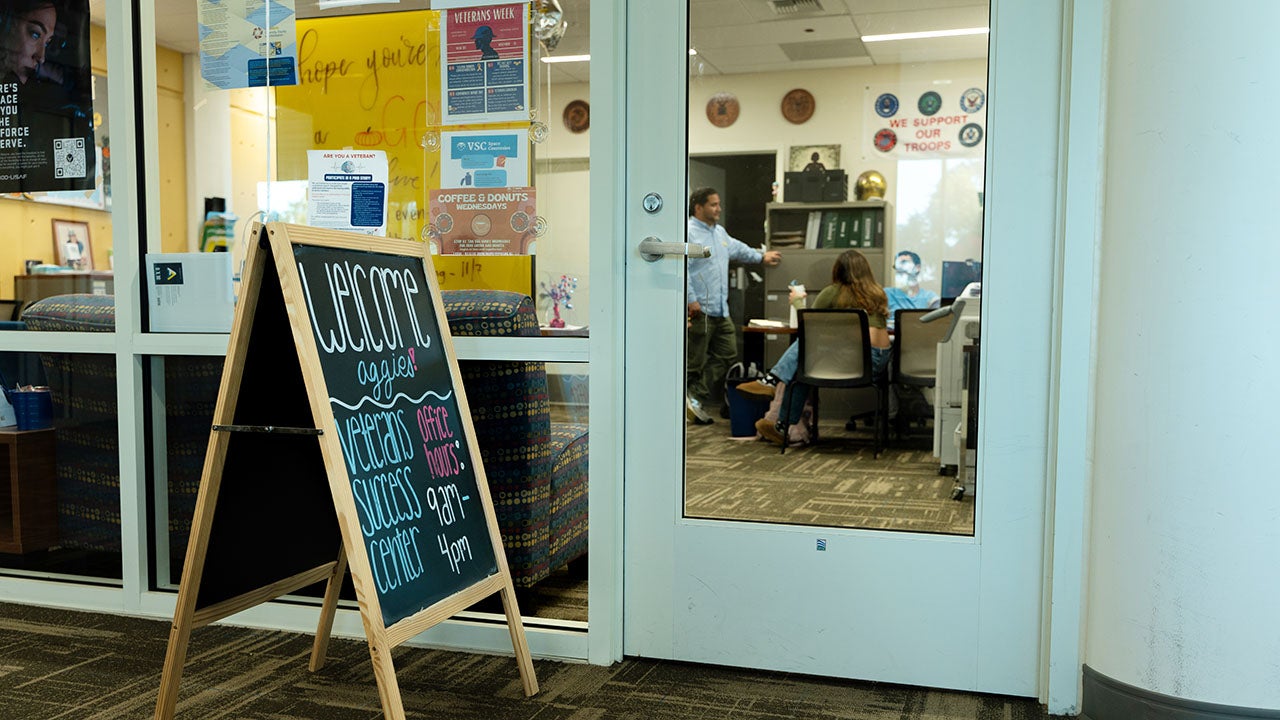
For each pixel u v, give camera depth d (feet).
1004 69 7.33
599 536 8.16
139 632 8.87
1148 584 6.58
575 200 8.25
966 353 7.68
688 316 8.14
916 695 7.55
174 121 9.50
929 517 7.74
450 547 7.02
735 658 8.09
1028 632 7.47
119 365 9.27
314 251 6.51
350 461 6.31
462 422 7.56
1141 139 6.56
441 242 8.65
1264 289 6.21
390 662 6.16
